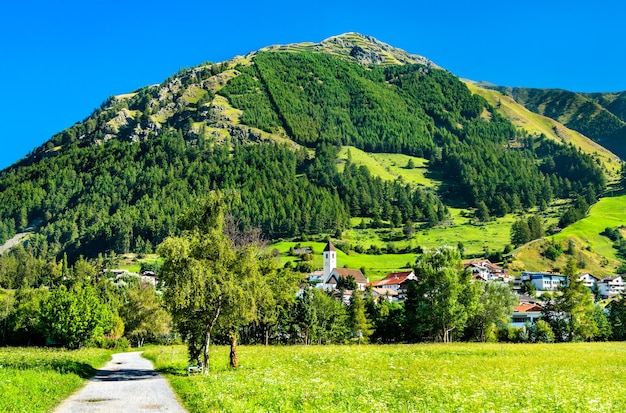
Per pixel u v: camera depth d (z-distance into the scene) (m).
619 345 80.56
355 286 177.75
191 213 40.72
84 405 23.88
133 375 39.69
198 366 40.44
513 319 123.69
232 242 40.97
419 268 91.81
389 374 38.19
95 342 91.38
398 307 117.88
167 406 23.70
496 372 40.59
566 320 104.38
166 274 38.09
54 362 41.97
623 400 26.16
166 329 109.06
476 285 90.94
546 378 36.34
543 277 192.50
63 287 87.69
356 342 107.88
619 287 188.88
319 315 104.94
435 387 29.78
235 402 22.30
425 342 96.12
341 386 28.95
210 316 39.50
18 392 23.58
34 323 98.50
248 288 39.75
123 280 171.50
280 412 20.56
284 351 62.56
